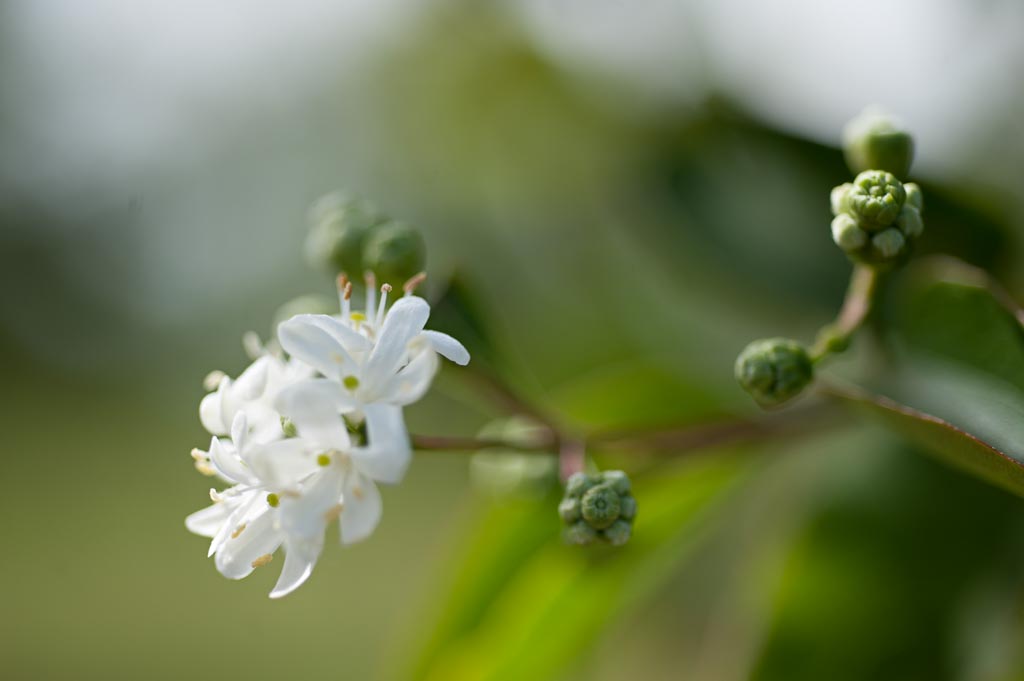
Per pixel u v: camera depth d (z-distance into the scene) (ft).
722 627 0.95
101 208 1.99
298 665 1.46
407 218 1.24
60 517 1.77
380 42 1.24
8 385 1.98
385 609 1.53
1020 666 0.87
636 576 0.93
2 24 1.90
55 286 2.06
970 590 0.88
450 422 1.37
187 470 1.87
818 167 0.93
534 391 0.86
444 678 0.94
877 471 0.91
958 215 0.89
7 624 1.59
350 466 0.74
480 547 0.92
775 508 0.96
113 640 1.53
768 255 0.95
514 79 1.06
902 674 0.88
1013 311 0.81
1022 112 0.91
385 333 0.75
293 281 1.88
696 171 0.96
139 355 1.98
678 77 0.98
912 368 0.83
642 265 1.03
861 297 0.81
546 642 0.94
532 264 1.06
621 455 0.86
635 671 1.03
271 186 1.86
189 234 1.93
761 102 0.94
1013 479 0.74
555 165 1.06
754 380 0.79
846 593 0.89
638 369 0.94
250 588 1.63
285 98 1.77
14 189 1.99
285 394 0.73
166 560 1.71
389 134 1.23
